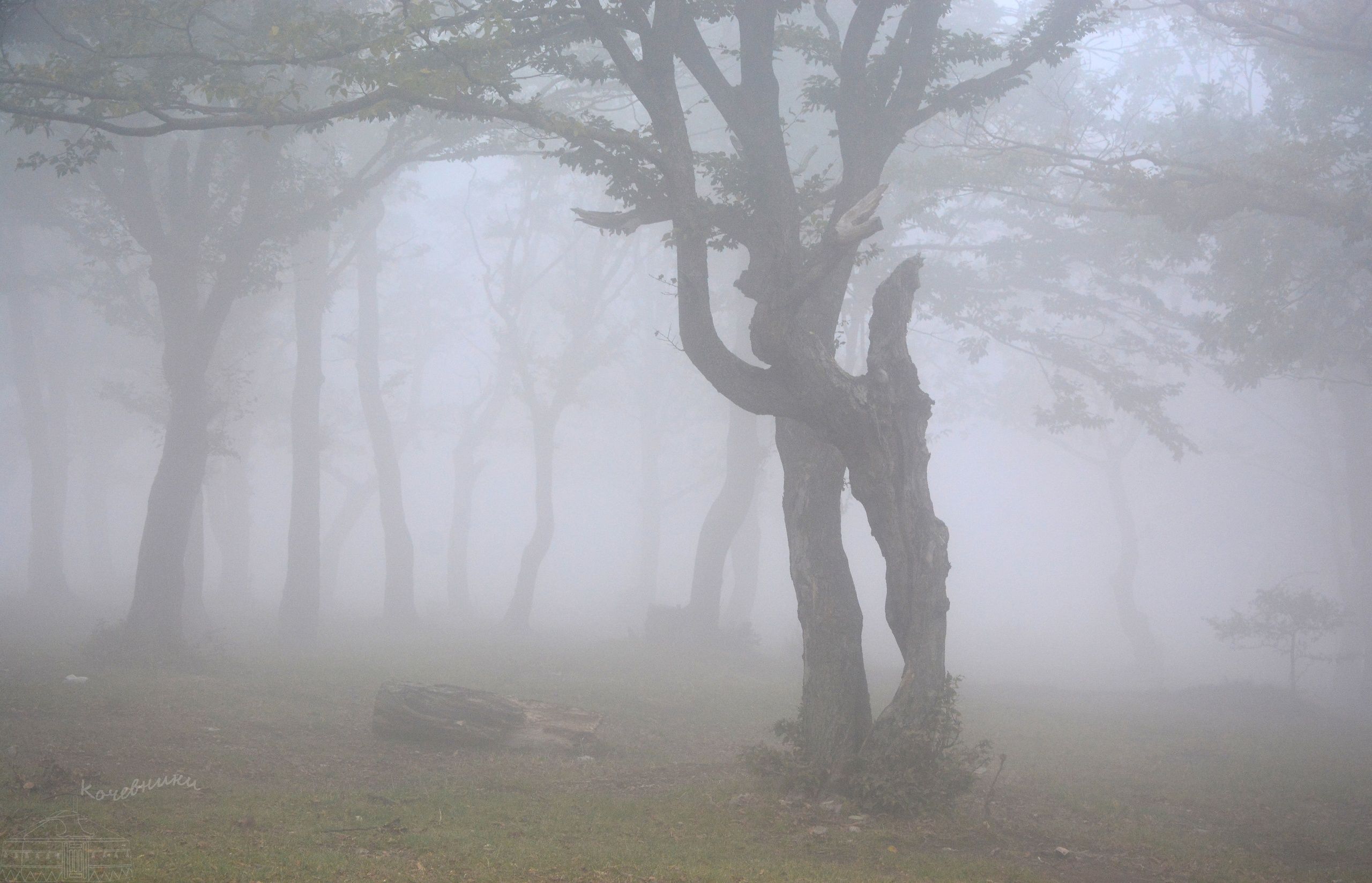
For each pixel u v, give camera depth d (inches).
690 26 550.6
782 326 462.9
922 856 358.0
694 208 490.9
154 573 835.4
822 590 488.1
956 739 453.1
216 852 309.4
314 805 393.1
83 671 706.8
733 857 342.3
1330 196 811.4
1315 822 475.8
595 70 587.5
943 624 455.8
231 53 617.0
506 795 435.5
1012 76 574.6
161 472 855.1
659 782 487.5
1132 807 483.5
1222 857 390.3
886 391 460.8
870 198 446.3
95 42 764.6
